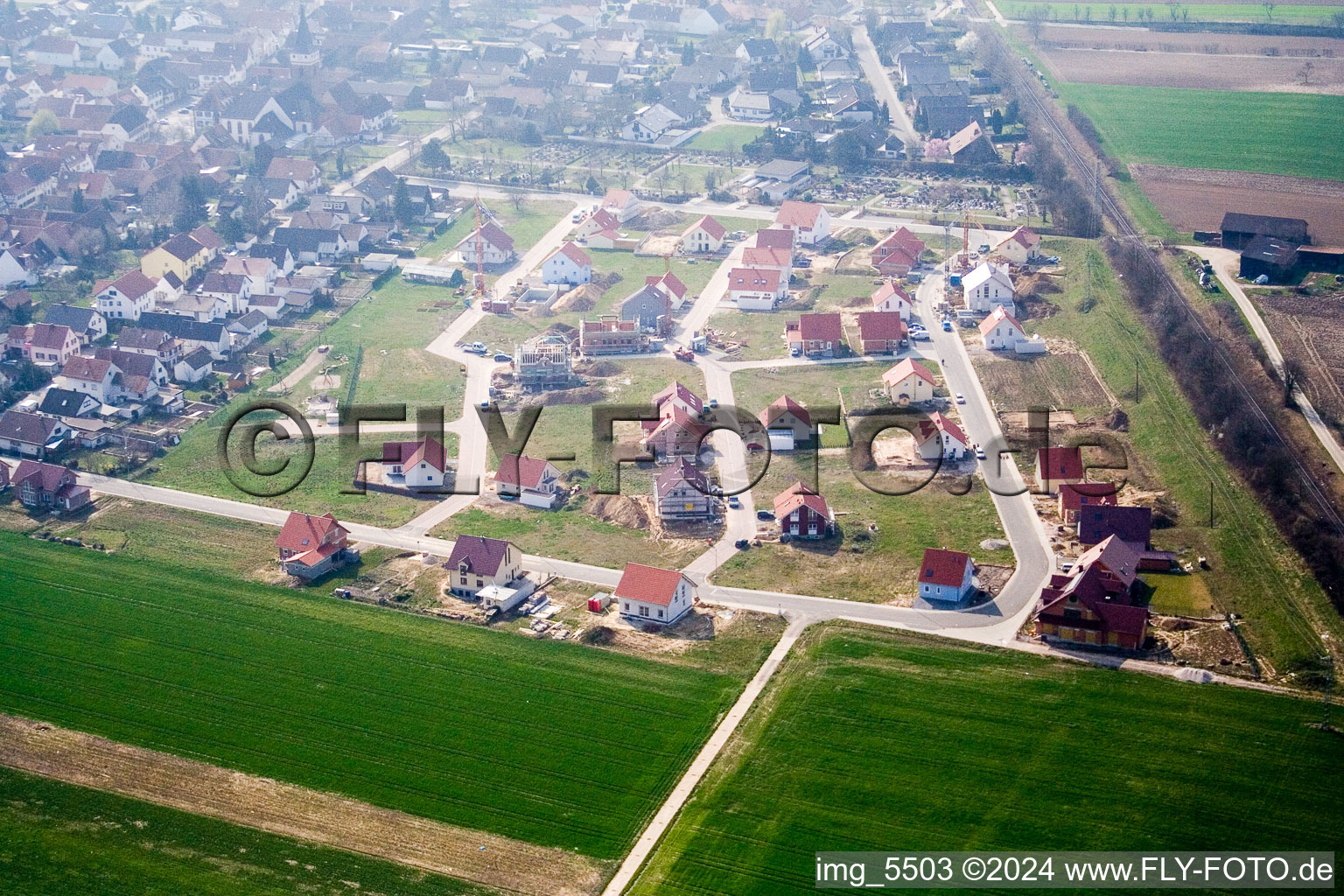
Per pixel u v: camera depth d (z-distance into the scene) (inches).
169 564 6338.6
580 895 4343.0
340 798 4808.1
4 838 4638.3
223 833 4650.6
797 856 4471.0
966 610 5851.4
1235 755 4872.0
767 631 5738.2
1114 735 4992.6
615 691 5344.5
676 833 4589.1
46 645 5708.7
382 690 5388.8
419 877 4436.5
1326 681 5255.9
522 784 4849.9
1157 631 5639.8
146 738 5142.7
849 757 4911.4
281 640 5723.4
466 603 6018.7
